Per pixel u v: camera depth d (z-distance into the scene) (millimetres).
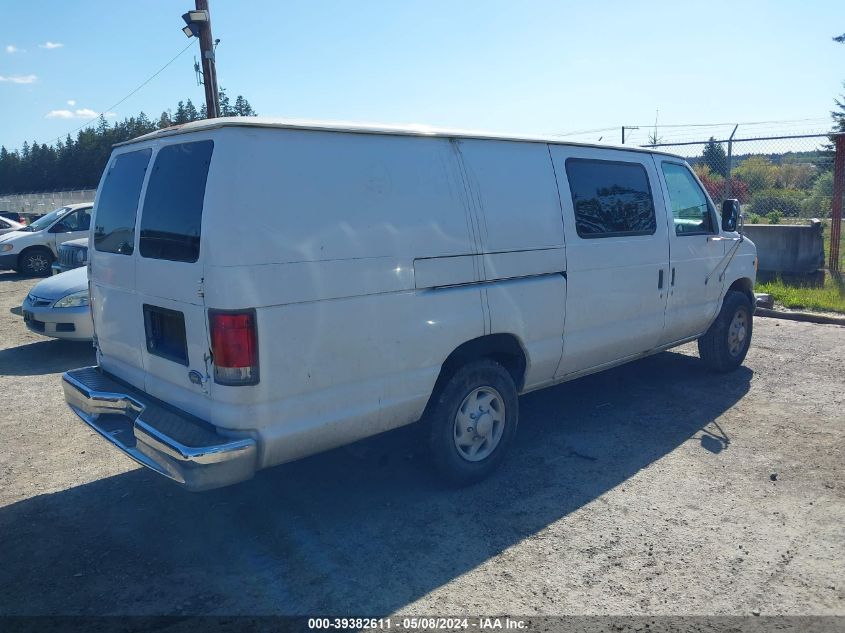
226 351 3271
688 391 6328
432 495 4348
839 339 8227
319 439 3619
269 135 3381
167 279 3609
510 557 3615
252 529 3961
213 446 3275
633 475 4578
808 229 11352
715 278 6316
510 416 4602
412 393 3967
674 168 5977
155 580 3461
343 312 3586
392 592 3328
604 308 5145
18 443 5371
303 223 3432
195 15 12422
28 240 15727
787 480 4453
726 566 3492
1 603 3283
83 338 7922
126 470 4840
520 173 4539
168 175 3676
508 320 4406
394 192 3809
